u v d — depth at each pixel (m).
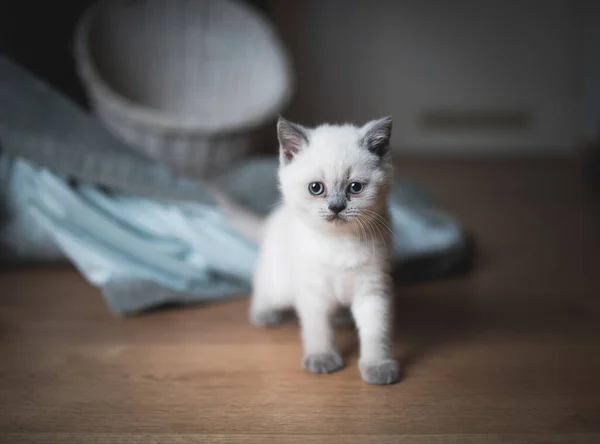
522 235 0.86
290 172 0.48
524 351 0.54
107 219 0.65
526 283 0.69
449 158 1.40
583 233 0.87
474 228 0.89
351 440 0.43
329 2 1.37
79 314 0.61
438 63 1.40
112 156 0.67
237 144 0.86
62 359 0.52
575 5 1.37
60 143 0.65
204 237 0.66
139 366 0.52
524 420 0.45
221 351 0.54
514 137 1.44
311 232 0.48
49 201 0.65
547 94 1.41
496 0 1.37
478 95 1.42
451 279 0.71
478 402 0.47
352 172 0.46
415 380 0.50
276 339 0.56
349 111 1.43
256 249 0.66
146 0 0.97
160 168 0.69
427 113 1.43
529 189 1.12
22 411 0.45
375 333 0.49
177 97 1.01
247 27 1.01
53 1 0.96
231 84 1.02
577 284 0.69
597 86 1.37
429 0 1.37
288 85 0.93
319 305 0.50
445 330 0.58
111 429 0.44
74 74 1.02
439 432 0.43
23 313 0.61
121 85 0.97
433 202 0.80
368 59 1.40
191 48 1.01
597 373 0.51
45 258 0.70
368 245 0.48
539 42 1.39
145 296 0.61
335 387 0.49
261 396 0.47
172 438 0.43
